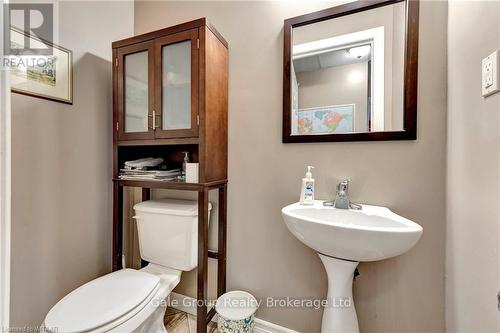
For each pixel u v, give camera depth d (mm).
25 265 1148
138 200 1702
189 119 1232
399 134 1067
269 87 1328
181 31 1210
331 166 1201
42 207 1214
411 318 1082
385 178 1107
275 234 1331
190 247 1327
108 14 1545
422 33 1045
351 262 978
